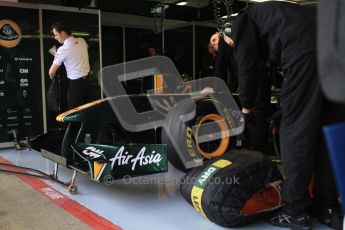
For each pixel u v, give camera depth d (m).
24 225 2.38
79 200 2.91
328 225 2.31
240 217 2.26
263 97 3.18
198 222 2.45
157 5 6.88
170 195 3.03
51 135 3.67
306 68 2.02
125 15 8.15
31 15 5.37
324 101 2.12
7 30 5.18
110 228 2.34
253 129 3.29
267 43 2.32
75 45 4.48
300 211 2.22
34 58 5.43
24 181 3.41
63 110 4.75
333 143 0.45
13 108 5.30
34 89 5.46
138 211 2.66
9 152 4.88
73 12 5.75
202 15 7.59
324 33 0.44
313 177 2.34
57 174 3.69
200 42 8.40
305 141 2.09
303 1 5.25
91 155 2.75
